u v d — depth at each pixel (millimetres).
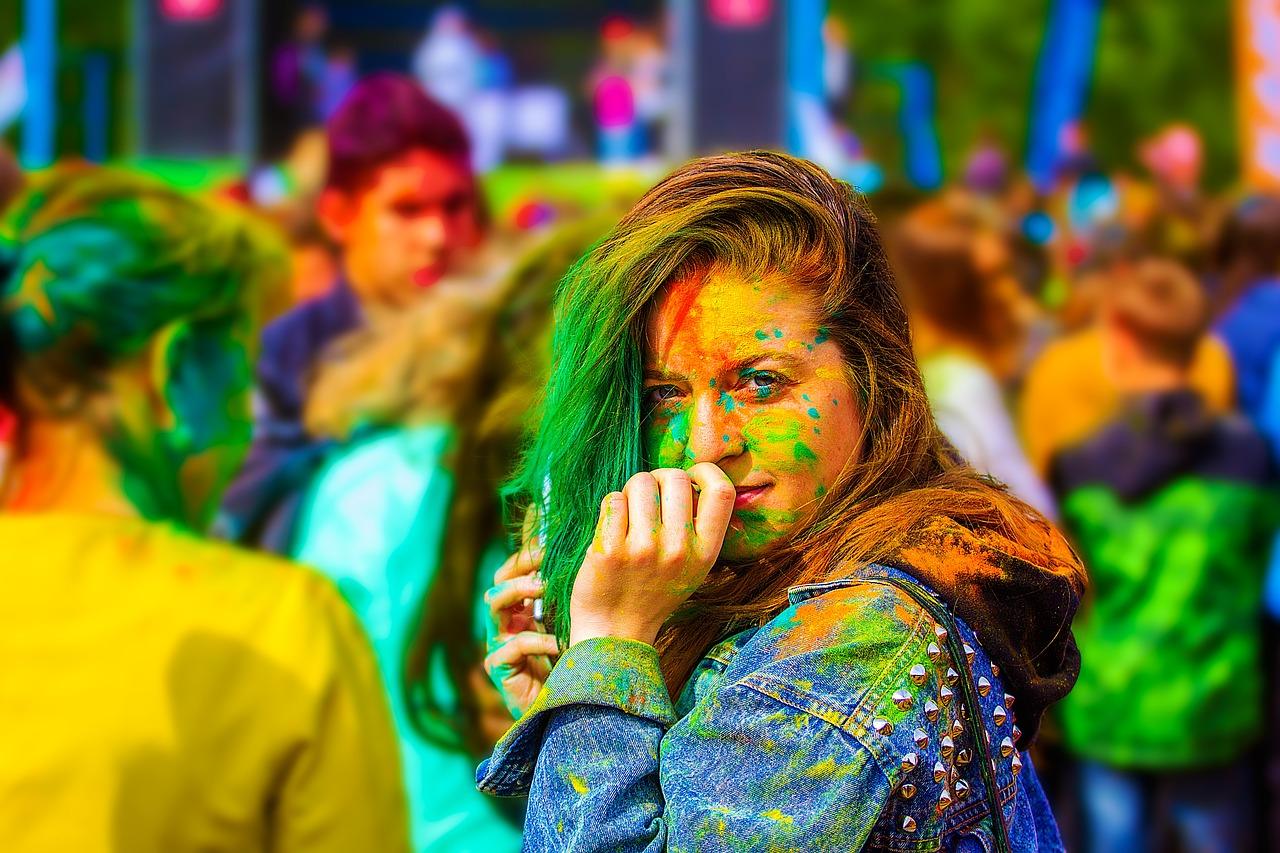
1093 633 3525
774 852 1117
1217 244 4887
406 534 2162
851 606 1197
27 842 1470
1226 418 3553
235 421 1762
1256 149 9203
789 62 9727
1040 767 3219
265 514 2520
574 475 1337
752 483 1294
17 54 10742
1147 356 3531
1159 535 3469
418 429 2256
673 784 1166
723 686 1199
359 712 1659
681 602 1277
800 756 1143
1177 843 3561
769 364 1283
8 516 1598
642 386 1326
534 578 1473
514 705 1503
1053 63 13078
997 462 3400
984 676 1220
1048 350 3828
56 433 1630
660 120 11820
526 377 2188
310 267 5367
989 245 3684
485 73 12039
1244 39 9203
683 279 1303
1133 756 3496
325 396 2553
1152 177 8703
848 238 1325
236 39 9633
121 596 1565
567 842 1164
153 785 1518
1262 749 3637
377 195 3639
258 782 1586
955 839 1195
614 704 1212
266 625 1622
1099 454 3520
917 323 3539
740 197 1308
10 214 1713
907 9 16828
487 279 2553
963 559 1240
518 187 7996
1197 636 3480
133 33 9648
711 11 9688
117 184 1687
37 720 1493
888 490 1322
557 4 12641
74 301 1599
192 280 1670
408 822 1730
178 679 1550
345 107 3725
